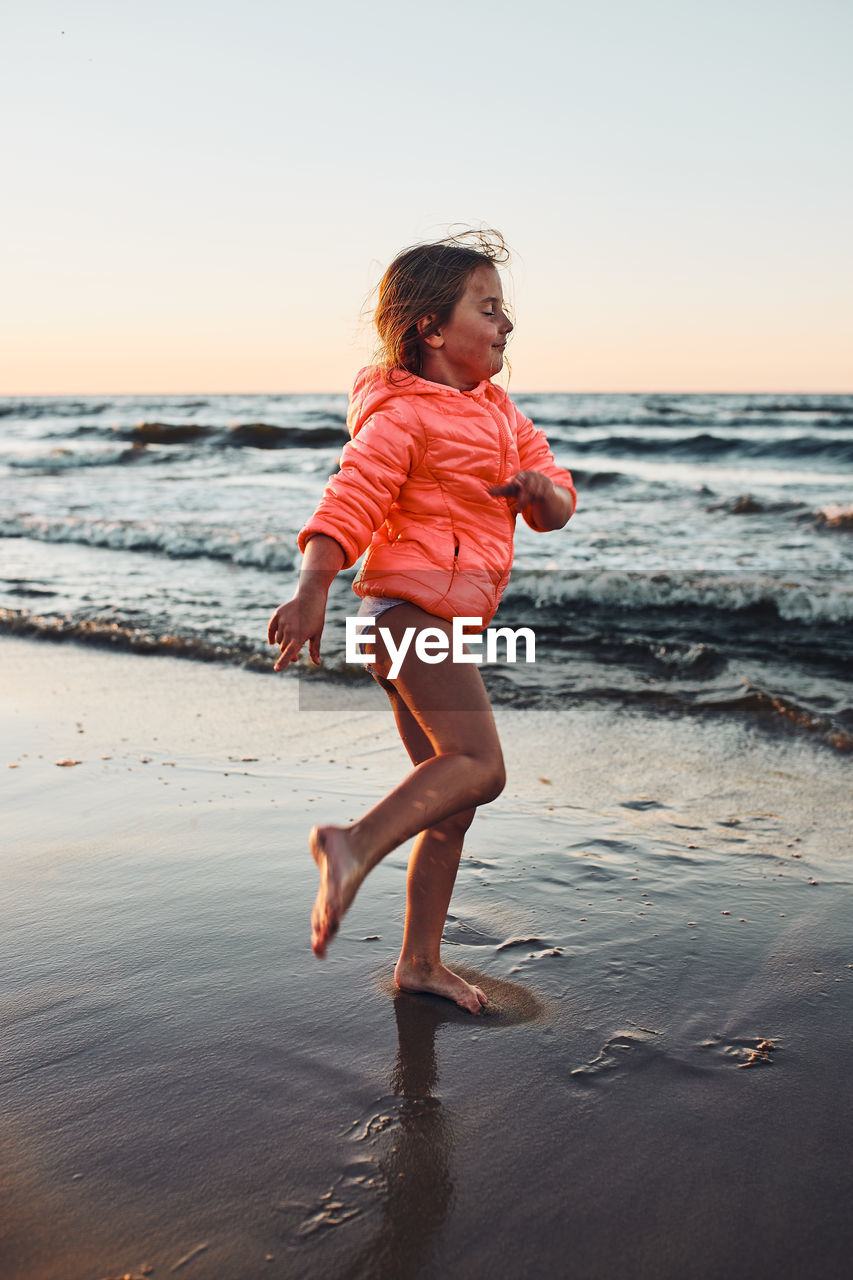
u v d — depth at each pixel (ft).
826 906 8.11
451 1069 5.74
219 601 23.07
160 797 10.74
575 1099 5.46
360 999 6.59
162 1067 5.73
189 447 75.25
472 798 5.66
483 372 6.19
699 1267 4.21
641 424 99.25
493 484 6.08
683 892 8.41
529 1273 4.17
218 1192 4.65
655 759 12.35
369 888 8.55
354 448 5.78
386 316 6.21
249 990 6.68
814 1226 4.45
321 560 5.45
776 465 62.28
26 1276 4.11
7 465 63.36
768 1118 5.28
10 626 20.52
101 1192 4.65
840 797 10.85
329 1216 4.50
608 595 23.54
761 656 18.06
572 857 9.19
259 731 13.53
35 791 10.93
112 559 29.40
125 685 16.20
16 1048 5.93
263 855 9.09
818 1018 6.38
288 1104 5.37
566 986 6.83
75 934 7.51
